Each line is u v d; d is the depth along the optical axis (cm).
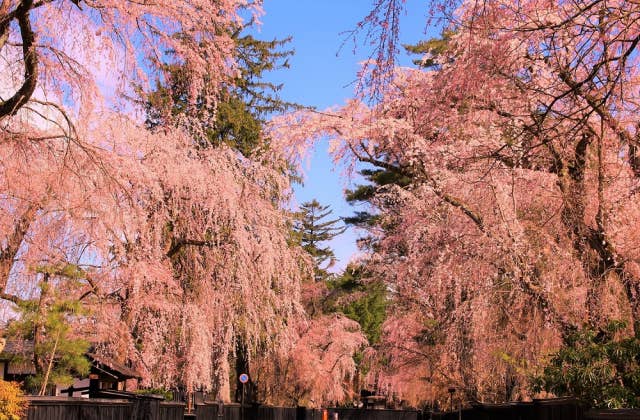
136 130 1706
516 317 1434
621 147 1086
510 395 1747
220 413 2192
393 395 3356
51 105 1049
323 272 5656
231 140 2839
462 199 1430
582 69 1087
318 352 3625
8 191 1154
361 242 2638
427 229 1720
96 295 1588
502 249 1291
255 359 2962
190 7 1170
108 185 1228
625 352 859
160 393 1984
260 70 3017
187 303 1783
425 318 2234
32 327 1434
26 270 1246
